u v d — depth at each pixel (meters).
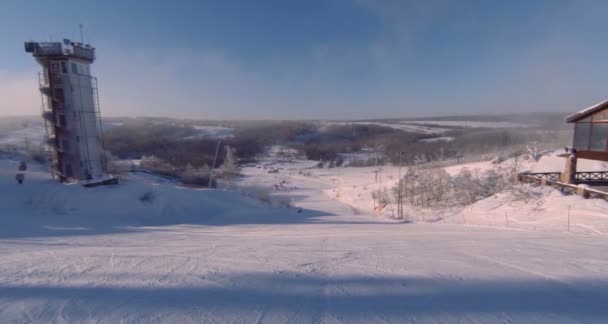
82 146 22.08
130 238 8.68
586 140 16.25
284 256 5.31
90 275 3.96
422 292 3.42
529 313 2.87
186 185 42.19
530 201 15.69
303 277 3.95
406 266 4.56
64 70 21.39
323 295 3.30
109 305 2.95
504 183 24.94
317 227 13.75
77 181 21.64
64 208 17.38
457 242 7.09
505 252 5.64
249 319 2.69
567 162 16.50
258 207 27.09
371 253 5.62
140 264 4.57
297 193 52.06
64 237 8.78
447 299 3.22
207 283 3.65
